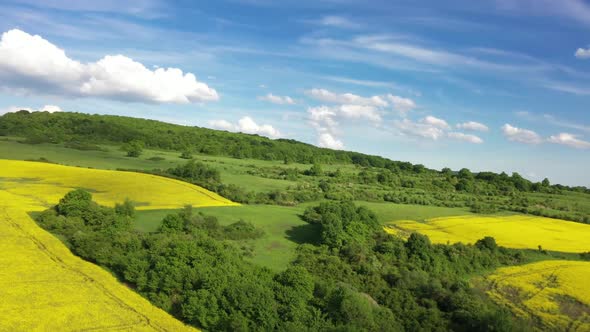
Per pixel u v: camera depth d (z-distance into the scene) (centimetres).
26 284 4675
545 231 10700
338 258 7112
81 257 5819
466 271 7600
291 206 11206
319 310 4766
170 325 4325
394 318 5356
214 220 7956
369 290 6231
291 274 5169
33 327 3844
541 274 7600
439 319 5397
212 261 5550
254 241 7788
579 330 5434
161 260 5381
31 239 6047
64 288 4734
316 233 8475
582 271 7812
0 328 3728
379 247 7756
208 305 4609
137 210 8650
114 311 4406
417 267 7188
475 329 5212
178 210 8956
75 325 4003
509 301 6359
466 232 10088
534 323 5631
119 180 11194
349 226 8012
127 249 5906
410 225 10481
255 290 4728
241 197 11050
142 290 5066
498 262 8194
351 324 4612
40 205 7931
